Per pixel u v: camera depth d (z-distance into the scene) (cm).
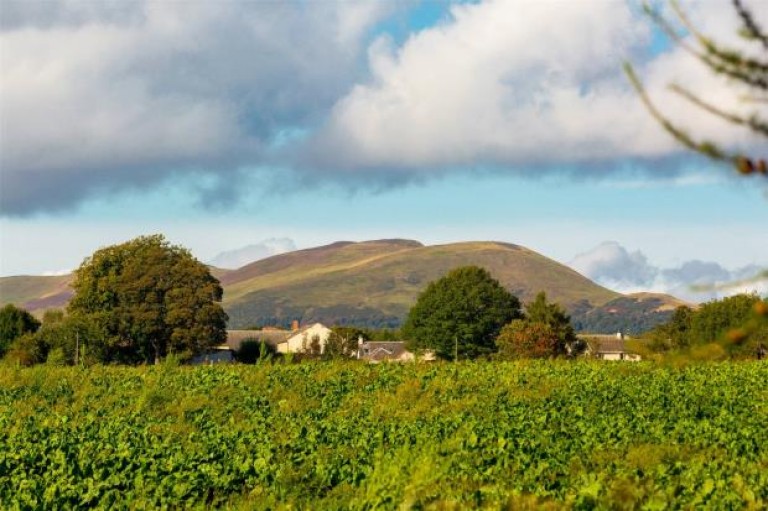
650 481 2306
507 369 5559
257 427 3706
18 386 5206
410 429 3466
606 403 4219
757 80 588
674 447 3012
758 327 598
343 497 2391
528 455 2848
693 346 618
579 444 3102
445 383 4947
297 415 4197
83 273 12225
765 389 4659
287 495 2470
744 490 2195
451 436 3294
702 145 578
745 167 567
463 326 14300
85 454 2994
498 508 2052
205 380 5288
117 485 2570
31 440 3362
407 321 15038
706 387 4725
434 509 2055
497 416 3847
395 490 2266
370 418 3912
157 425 3884
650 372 5234
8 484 2606
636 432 3350
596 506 2048
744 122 579
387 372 5453
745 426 3416
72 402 4775
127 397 4819
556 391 4662
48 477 2658
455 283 14712
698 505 2048
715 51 594
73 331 11212
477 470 2627
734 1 595
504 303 14625
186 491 2483
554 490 2302
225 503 2494
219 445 3183
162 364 5941
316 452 3025
